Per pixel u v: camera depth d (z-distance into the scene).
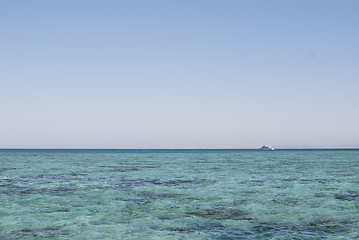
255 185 32.22
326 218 18.69
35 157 110.19
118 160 89.31
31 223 17.77
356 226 16.98
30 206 21.95
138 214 19.77
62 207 21.69
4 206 21.94
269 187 30.78
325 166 61.12
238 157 118.25
